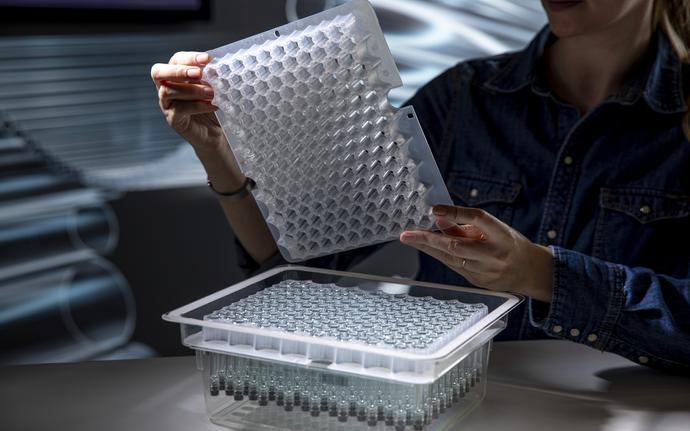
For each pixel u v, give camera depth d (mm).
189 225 2494
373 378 728
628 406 864
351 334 792
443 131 1360
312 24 827
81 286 2391
